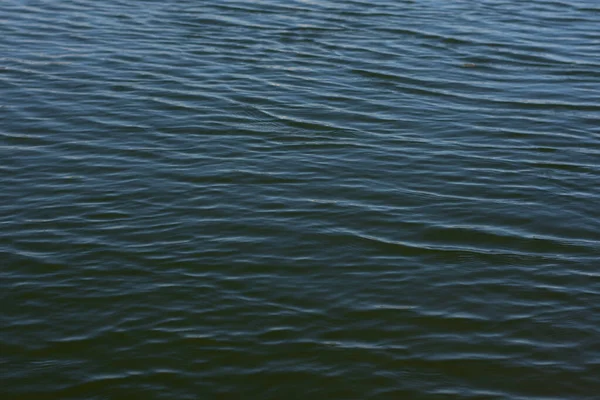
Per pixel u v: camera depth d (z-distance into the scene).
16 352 7.31
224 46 14.89
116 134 11.42
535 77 14.07
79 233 9.02
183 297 8.03
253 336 7.55
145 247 8.80
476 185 10.30
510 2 17.98
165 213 9.46
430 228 9.30
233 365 7.22
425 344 7.52
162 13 16.52
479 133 11.85
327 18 16.55
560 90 13.54
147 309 7.86
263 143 11.29
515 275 8.49
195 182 10.16
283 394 6.93
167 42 14.99
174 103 12.47
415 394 6.96
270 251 8.78
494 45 15.44
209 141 11.29
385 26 16.20
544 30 16.38
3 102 12.32
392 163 10.80
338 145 11.29
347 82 13.54
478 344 7.53
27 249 8.71
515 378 7.14
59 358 7.25
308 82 13.45
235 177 10.30
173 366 7.20
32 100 12.43
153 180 10.18
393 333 7.64
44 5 16.83
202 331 7.61
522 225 9.41
